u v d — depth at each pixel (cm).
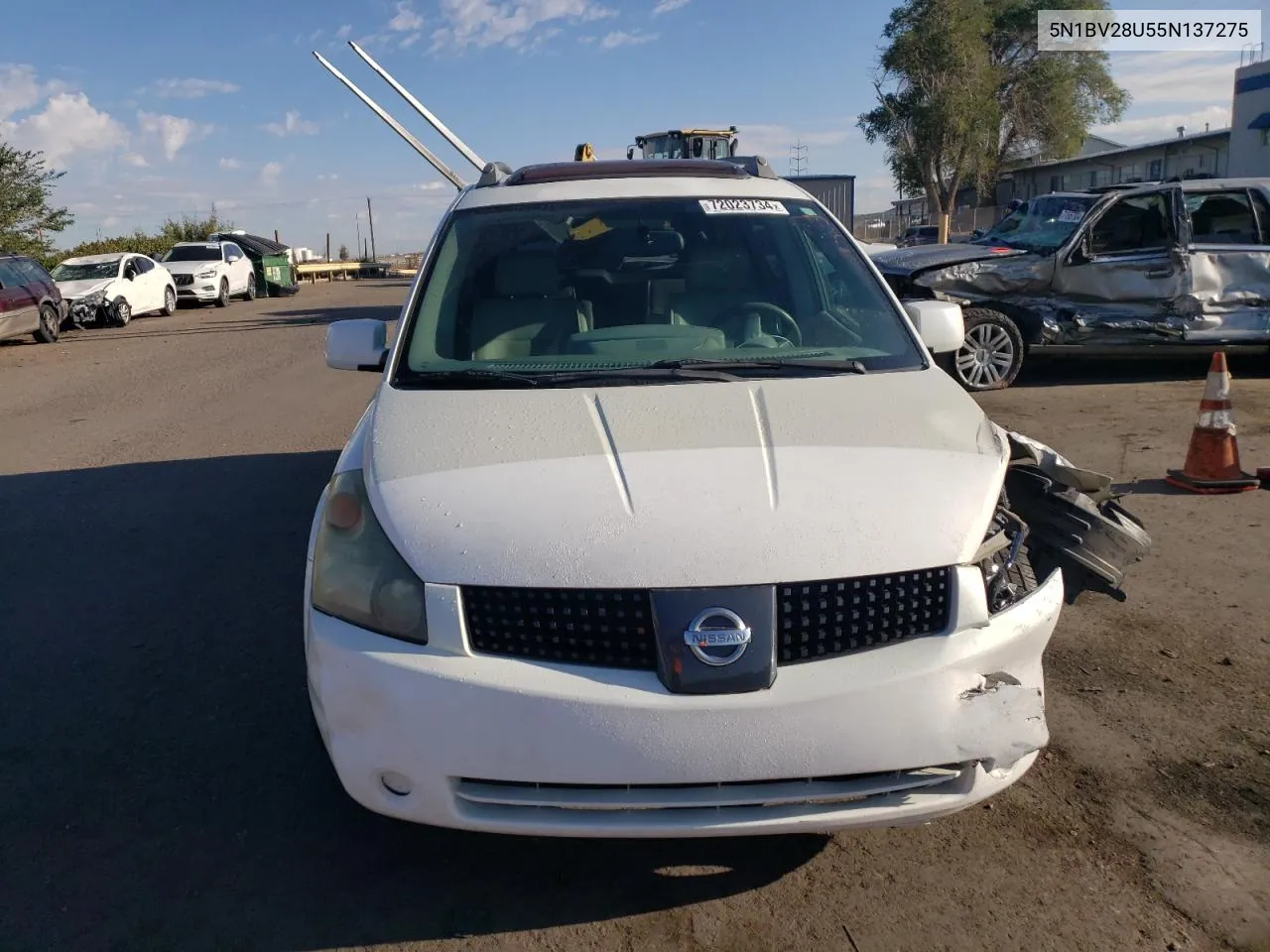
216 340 1786
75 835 318
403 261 6103
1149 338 987
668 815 249
